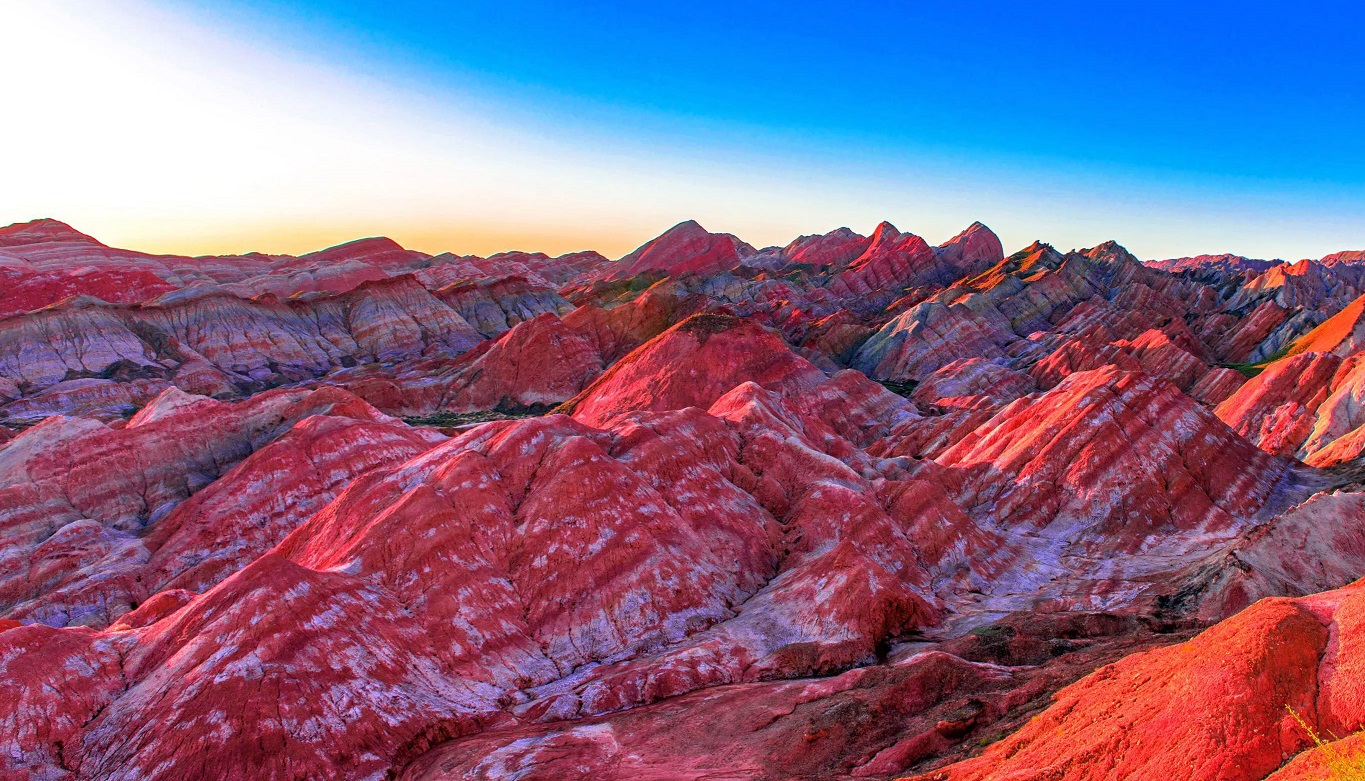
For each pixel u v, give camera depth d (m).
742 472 81.62
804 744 41.22
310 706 46.25
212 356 182.00
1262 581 55.62
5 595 74.56
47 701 45.59
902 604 58.91
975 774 32.66
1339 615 28.16
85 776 43.00
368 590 56.28
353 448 93.69
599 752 43.69
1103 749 28.58
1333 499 62.06
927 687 45.12
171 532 83.94
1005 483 84.75
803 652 55.22
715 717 46.31
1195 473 80.06
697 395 136.75
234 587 52.31
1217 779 24.44
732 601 64.62
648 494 69.31
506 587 60.97
